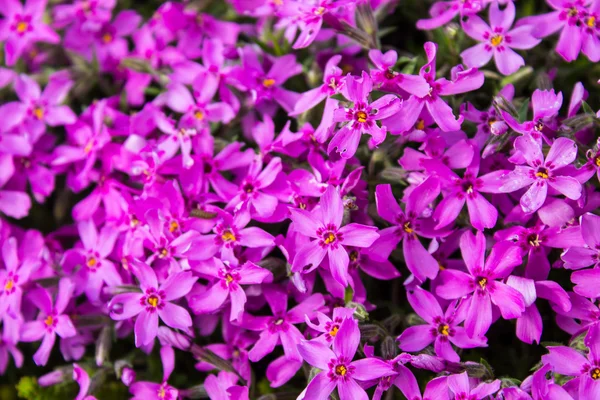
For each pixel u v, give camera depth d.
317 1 0.30
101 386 0.30
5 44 0.34
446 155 0.28
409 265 0.27
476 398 0.26
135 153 0.30
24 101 0.33
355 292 0.28
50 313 0.30
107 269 0.30
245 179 0.29
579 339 0.27
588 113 0.28
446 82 0.28
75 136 0.32
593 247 0.27
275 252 0.29
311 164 0.28
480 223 0.27
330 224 0.27
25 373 0.33
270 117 0.31
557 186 0.26
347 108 0.27
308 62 0.32
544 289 0.27
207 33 0.33
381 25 0.33
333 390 0.27
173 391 0.29
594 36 0.29
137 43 0.34
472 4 0.30
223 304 0.28
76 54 0.34
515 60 0.29
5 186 0.32
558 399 0.26
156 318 0.28
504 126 0.27
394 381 0.27
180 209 0.29
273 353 0.30
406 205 0.28
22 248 0.31
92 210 0.31
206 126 0.30
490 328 0.29
